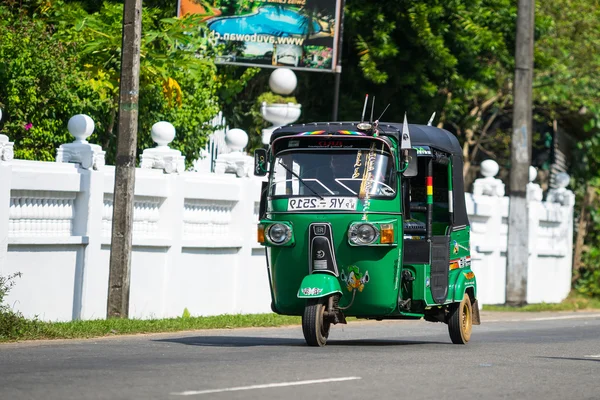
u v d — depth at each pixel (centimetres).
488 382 2280
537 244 6450
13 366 2358
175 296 4088
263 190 3156
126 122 3675
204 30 5356
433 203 3450
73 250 3672
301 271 3030
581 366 2691
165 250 4053
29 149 4228
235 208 4462
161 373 2250
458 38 6269
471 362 2677
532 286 6412
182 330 3666
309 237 3000
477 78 6619
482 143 8019
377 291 3020
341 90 6575
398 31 6322
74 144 3753
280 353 2789
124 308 3672
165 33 4478
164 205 4069
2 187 3378
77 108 4344
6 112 4219
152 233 4059
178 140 4806
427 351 2988
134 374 2225
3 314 3161
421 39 6159
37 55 4231
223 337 3472
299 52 5416
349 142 3058
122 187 3662
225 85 5594
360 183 3014
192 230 4247
